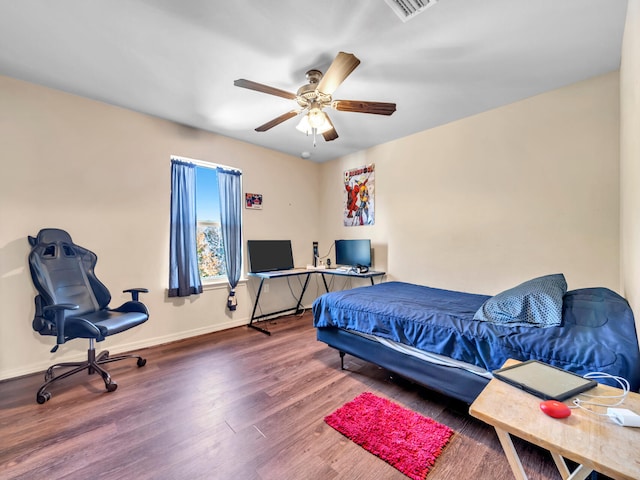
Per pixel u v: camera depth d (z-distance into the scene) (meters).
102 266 2.77
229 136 3.69
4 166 2.31
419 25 1.76
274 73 2.28
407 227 3.66
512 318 1.60
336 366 2.54
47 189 2.48
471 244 3.08
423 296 2.54
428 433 1.62
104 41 1.91
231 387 2.18
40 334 2.26
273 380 2.29
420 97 2.67
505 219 2.84
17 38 1.87
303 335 3.41
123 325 2.23
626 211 1.80
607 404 0.88
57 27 1.78
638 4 1.23
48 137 2.49
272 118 3.12
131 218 2.94
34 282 2.12
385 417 1.77
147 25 1.77
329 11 1.66
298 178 4.60
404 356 2.00
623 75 1.92
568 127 2.47
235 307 3.67
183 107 2.87
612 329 1.31
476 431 1.65
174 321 3.22
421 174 3.51
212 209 3.71
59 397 2.03
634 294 1.42
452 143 3.22
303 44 1.94
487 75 2.32
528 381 1.00
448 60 2.12
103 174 2.77
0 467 1.40
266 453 1.50
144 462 1.44
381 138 3.75
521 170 2.73
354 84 2.44
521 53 2.04
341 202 4.55
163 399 2.01
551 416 0.83
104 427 1.71
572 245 2.46
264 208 4.13
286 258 4.29
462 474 1.35
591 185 2.37
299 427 1.70
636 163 1.33
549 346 1.33
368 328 2.18
